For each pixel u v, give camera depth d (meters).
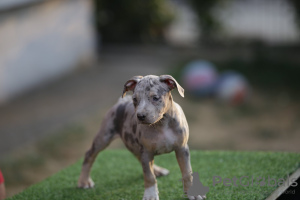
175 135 4.05
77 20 14.86
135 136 4.31
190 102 11.91
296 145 9.27
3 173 8.27
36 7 12.99
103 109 11.39
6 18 11.95
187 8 18.98
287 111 11.16
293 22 14.62
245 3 18.80
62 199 4.82
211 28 16.44
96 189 5.00
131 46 17.27
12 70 12.23
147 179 4.18
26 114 11.16
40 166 8.66
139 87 3.79
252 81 13.23
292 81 13.05
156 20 17.59
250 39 16.08
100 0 17.03
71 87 13.16
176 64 14.84
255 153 5.64
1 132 10.15
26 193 5.05
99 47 17.28
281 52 14.94
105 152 6.22
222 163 5.47
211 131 10.20
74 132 10.09
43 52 13.42
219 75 13.46
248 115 11.05
